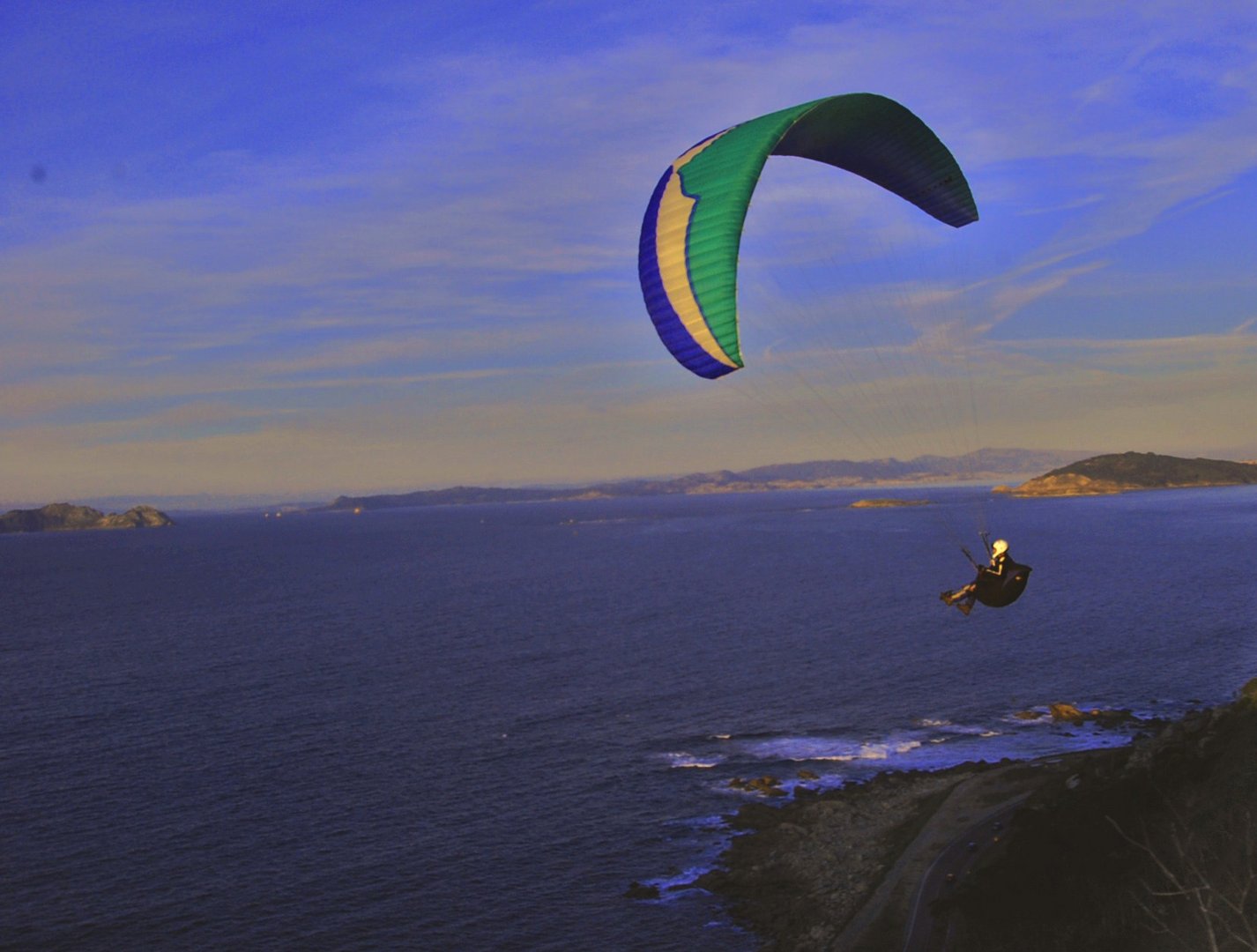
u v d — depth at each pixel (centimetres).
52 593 17262
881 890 3641
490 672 8319
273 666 8900
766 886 3884
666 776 5309
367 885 4006
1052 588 12681
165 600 15325
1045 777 4581
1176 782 3403
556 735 6181
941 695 6925
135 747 6116
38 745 6194
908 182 2156
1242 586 12100
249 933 3619
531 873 4103
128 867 4206
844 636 9531
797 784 5112
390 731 6397
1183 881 2717
